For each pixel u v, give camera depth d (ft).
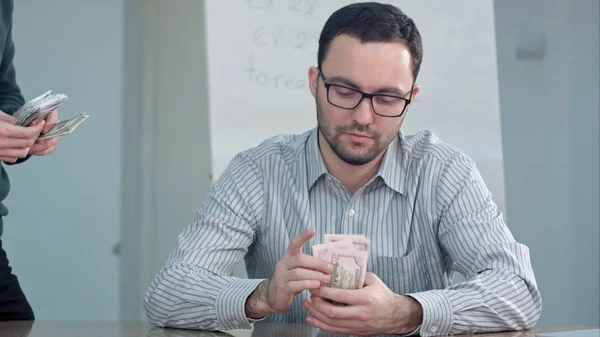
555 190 11.15
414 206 5.72
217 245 5.49
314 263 4.43
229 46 9.36
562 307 11.11
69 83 10.10
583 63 11.21
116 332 4.52
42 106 5.18
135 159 10.34
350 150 5.16
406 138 5.97
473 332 4.78
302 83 9.59
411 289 5.68
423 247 5.70
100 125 10.21
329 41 5.15
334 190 5.74
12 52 6.54
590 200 11.17
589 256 11.12
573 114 11.19
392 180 5.69
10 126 5.18
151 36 10.43
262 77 9.47
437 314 4.60
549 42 11.19
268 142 6.11
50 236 10.02
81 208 10.12
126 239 10.28
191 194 10.46
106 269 10.20
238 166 5.90
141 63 10.39
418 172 5.75
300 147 5.92
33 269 9.95
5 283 6.29
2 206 6.46
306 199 5.74
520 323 4.94
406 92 5.10
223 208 5.64
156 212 10.39
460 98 9.77
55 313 10.01
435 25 9.75
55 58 10.05
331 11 9.68
